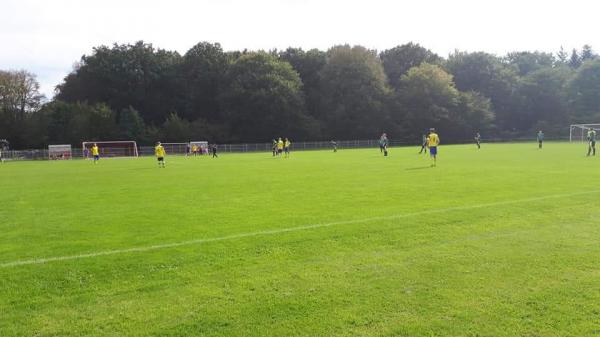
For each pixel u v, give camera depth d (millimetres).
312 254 8305
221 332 5375
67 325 5582
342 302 6133
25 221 12133
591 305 5914
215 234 9953
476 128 99000
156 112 96375
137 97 94250
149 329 5457
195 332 5383
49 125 82750
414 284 6723
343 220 11172
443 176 21516
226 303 6160
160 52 101062
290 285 6766
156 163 44062
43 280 7129
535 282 6711
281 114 90000
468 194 15117
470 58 111250
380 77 97875
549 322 5492
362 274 7184
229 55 102062
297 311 5883
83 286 6867
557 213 11469
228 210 13148
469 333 5273
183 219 11883
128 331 5414
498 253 8133
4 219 12500
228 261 7949
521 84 107062
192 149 73375
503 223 10492
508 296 6234
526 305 5957
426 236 9438
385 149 44250
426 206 12906
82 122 81000
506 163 29094
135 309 6012
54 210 14008
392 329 5383
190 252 8516
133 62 94312
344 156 46281
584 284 6602
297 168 29734
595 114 99125
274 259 8031
